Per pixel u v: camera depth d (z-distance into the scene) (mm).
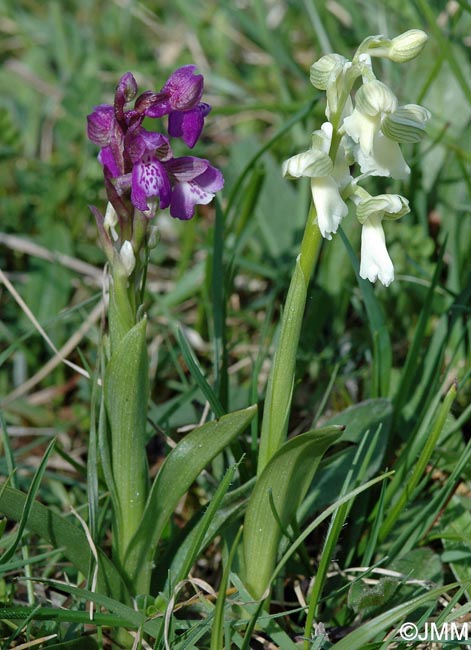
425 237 596
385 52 402
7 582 490
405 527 499
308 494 491
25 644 444
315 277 611
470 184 574
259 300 632
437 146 614
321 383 582
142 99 413
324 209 405
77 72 776
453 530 496
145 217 416
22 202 701
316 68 407
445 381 526
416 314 600
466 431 547
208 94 802
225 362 513
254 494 436
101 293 523
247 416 425
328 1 814
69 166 702
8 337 620
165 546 493
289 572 495
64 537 443
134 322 428
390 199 406
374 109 394
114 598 454
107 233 422
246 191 601
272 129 759
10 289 521
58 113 792
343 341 600
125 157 415
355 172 613
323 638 440
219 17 867
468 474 502
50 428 594
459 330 555
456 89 617
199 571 503
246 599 453
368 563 483
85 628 474
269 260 637
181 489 441
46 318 630
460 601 482
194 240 681
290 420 576
